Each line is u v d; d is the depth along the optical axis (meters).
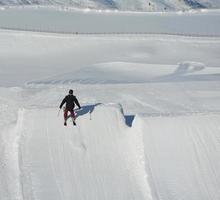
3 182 37.91
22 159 39.25
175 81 85.88
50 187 36.47
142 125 41.72
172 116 43.72
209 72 100.25
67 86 74.94
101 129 42.59
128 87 74.69
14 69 101.25
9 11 179.00
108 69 101.00
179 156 38.84
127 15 189.25
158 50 126.38
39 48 122.06
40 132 42.19
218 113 44.50
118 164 39.06
